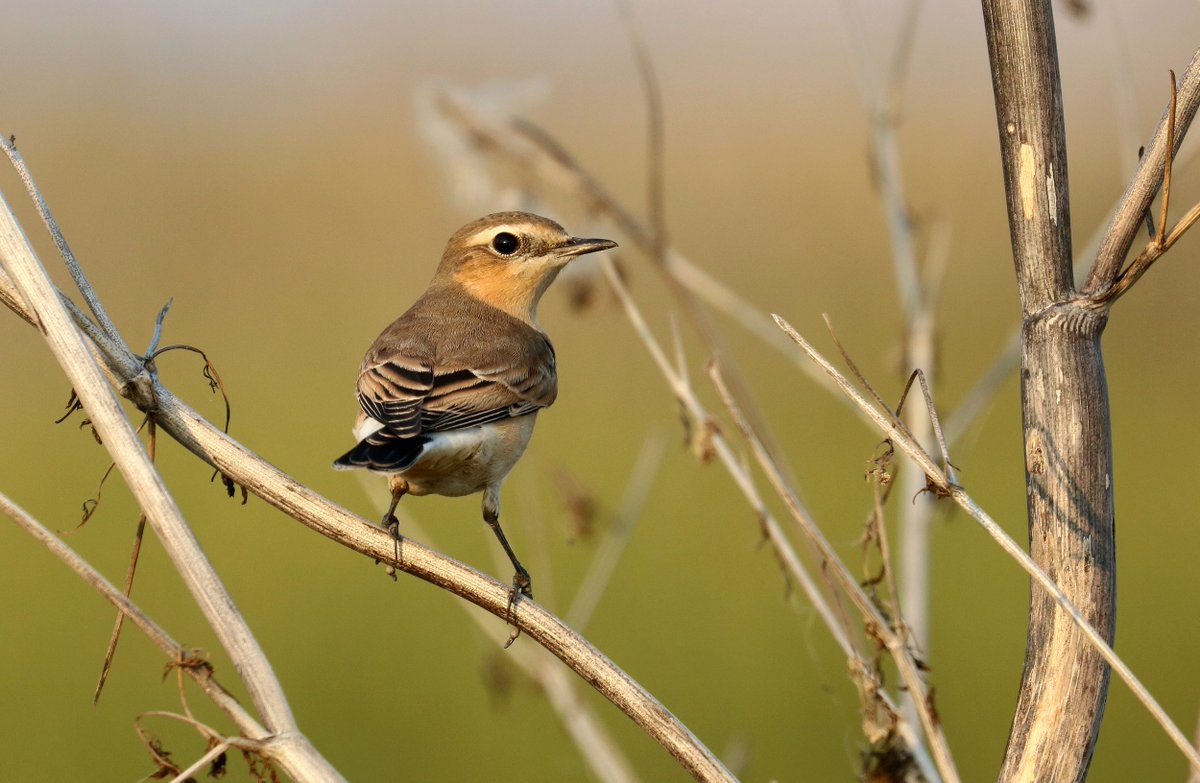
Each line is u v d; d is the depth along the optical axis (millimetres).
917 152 23172
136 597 14961
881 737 6910
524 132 10203
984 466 17656
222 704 5266
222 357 20312
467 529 15891
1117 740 12172
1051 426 5238
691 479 17953
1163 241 5117
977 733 11930
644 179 23734
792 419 19625
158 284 21844
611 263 9383
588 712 8719
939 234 9359
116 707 13000
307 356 20391
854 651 6973
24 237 5727
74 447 19031
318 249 22953
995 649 13422
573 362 21797
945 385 19766
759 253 22594
